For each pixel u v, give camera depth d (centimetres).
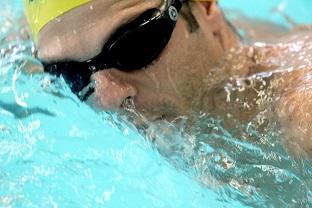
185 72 174
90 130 173
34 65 175
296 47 178
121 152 173
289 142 169
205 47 175
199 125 173
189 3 174
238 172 171
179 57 173
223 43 177
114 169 172
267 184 170
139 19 170
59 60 172
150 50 171
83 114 174
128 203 170
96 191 170
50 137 173
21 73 176
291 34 189
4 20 185
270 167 171
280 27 205
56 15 170
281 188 170
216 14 177
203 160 172
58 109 174
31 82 175
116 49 170
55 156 172
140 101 172
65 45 171
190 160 173
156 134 173
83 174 171
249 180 171
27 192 169
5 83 176
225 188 171
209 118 174
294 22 211
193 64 174
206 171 172
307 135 168
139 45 171
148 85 172
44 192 169
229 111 173
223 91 174
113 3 170
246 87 174
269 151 171
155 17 171
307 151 168
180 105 174
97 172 171
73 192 170
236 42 178
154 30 171
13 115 174
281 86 172
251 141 172
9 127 173
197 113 174
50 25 171
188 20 174
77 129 174
